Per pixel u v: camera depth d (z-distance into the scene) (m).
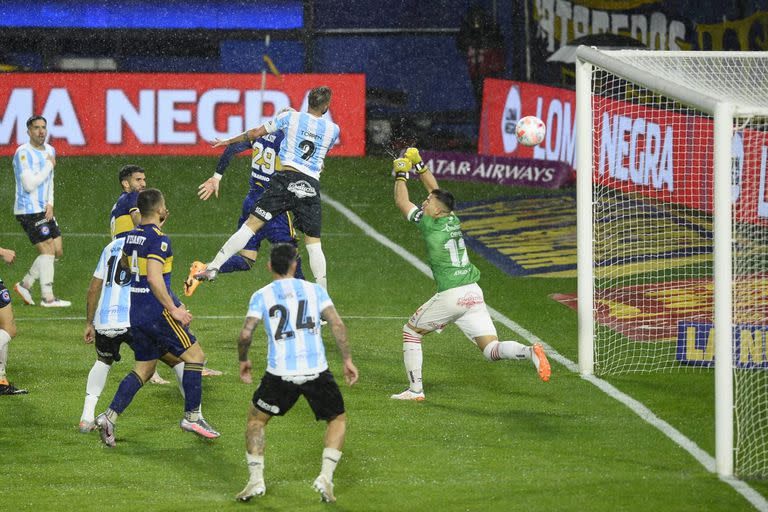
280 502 22.56
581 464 25.02
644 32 72.69
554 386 32.03
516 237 55.31
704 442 26.66
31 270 41.75
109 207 60.41
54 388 31.45
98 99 70.12
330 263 50.06
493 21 75.00
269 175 36.16
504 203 63.28
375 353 36.00
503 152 69.06
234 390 31.45
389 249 52.75
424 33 77.69
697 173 51.62
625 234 50.34
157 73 70.44
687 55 33.81
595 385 32.09
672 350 35.97
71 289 45.03
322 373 22.59
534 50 74.00
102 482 23.95
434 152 69.44
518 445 26.52
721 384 24.31
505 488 23.27
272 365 22.47
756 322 32.56
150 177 66.00
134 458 25.70
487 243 54.28
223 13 77.69
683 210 51.91
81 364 34.00
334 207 61.53
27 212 41.22
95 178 65.50
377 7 78.31
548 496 22.70
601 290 43.88
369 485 23.62
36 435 27.36
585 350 33.41
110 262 27.12
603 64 31.17
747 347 31.17
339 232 56.16
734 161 28.75
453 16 77.69
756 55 34.47
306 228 34.44
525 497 22.66
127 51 77.44
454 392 31.52
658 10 72.62
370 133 76.06
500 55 75.06
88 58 77.12
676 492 22.94
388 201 63.28
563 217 59.53
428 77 76.56
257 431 22.67
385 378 33.06
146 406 30.00
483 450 26.12
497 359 29.89
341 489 23.39
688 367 34.03
